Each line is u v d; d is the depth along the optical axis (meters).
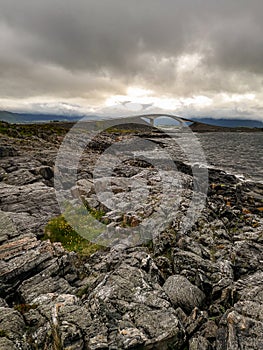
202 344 8.30
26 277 12.25
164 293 9.67
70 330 7.62
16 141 46.94
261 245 15.52
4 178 25.67
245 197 29.83
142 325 8.20
